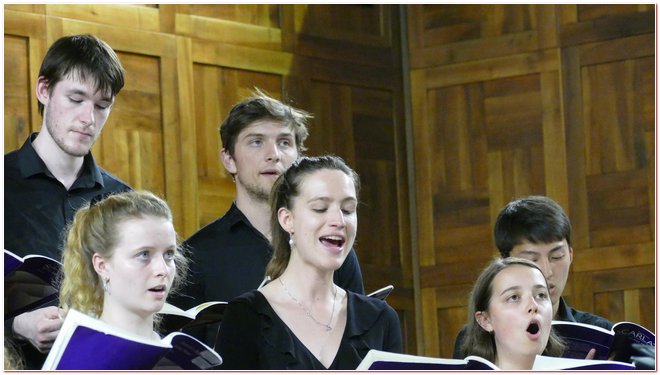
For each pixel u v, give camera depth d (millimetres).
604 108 9312
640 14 9242
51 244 5629
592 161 9320
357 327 4805
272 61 9055
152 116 8320
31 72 7703
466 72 9805
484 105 9734
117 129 8109
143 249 4523
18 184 5664
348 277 5742
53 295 4781
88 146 5672
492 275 5102
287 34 9172
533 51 9602
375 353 4297
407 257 9680
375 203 9539
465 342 5223
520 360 5031
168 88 8430
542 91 9547
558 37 9516
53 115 5641
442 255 9719
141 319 4539
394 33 9852
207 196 8500
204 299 5844
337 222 4785
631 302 9086
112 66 5695
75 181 5789
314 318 4750
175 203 8328
